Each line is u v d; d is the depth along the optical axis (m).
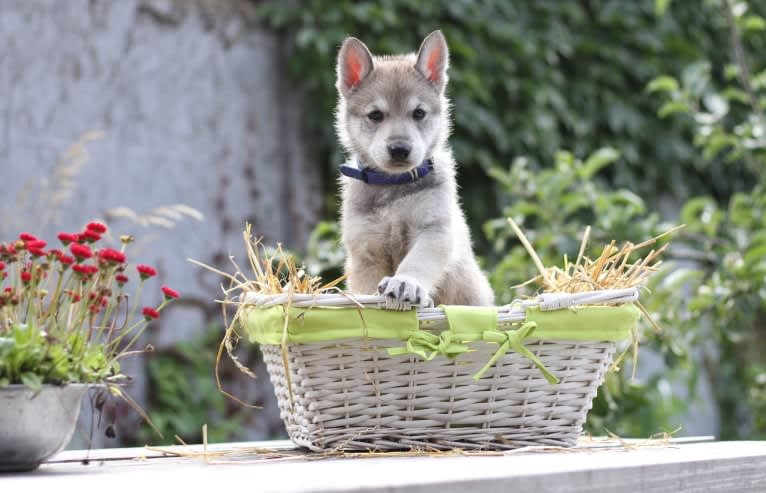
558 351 1.92
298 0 3.08
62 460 1.88
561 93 3.32
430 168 2.17
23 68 2.81
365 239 2.16
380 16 3.04
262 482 1.64
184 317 2.94
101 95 2.89
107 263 1.86
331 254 2.63
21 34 2.81
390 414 1.89
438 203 2.15
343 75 2.33
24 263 1.90
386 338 1.87
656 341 2.51
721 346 3.46
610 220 2.62
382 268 2.18
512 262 2.61
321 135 3.10
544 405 1.93
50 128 2.83
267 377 3.01
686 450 1.93
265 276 1.96
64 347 1.83
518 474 1.68
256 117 3.06
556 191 2.67
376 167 2.21
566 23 3.36
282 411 1.97
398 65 2.33
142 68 2.93
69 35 2.86
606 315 1.92
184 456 1.91
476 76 3.10
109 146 2.88
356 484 1.61
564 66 3.36
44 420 1.79
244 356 2.99
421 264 2.09
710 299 2.53
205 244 2.97
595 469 1.72
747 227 2.68
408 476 1.66
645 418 2.71
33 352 1.78
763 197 2.71
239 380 2.97
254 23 3.06
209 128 3.00
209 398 2.91
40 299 1.85
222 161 3.01
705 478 1.82
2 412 1.77
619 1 3.40
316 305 1.86
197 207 2.97
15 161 2.79
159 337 2.89
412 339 1.87
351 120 2.30
